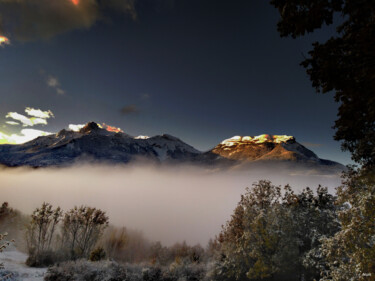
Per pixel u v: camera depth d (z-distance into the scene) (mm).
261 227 15680
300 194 17547
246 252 16547
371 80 3412
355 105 3984
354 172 9492
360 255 8117
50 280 17641
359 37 3266
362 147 6227
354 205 9242
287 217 15977
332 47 3738
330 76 3766
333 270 10078
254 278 15938
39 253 24172
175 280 21109
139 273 21422
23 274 18500
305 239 15836
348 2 3461
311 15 3775
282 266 14758
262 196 18641
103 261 23109
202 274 21578
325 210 15703
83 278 18641
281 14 4145
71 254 26844
